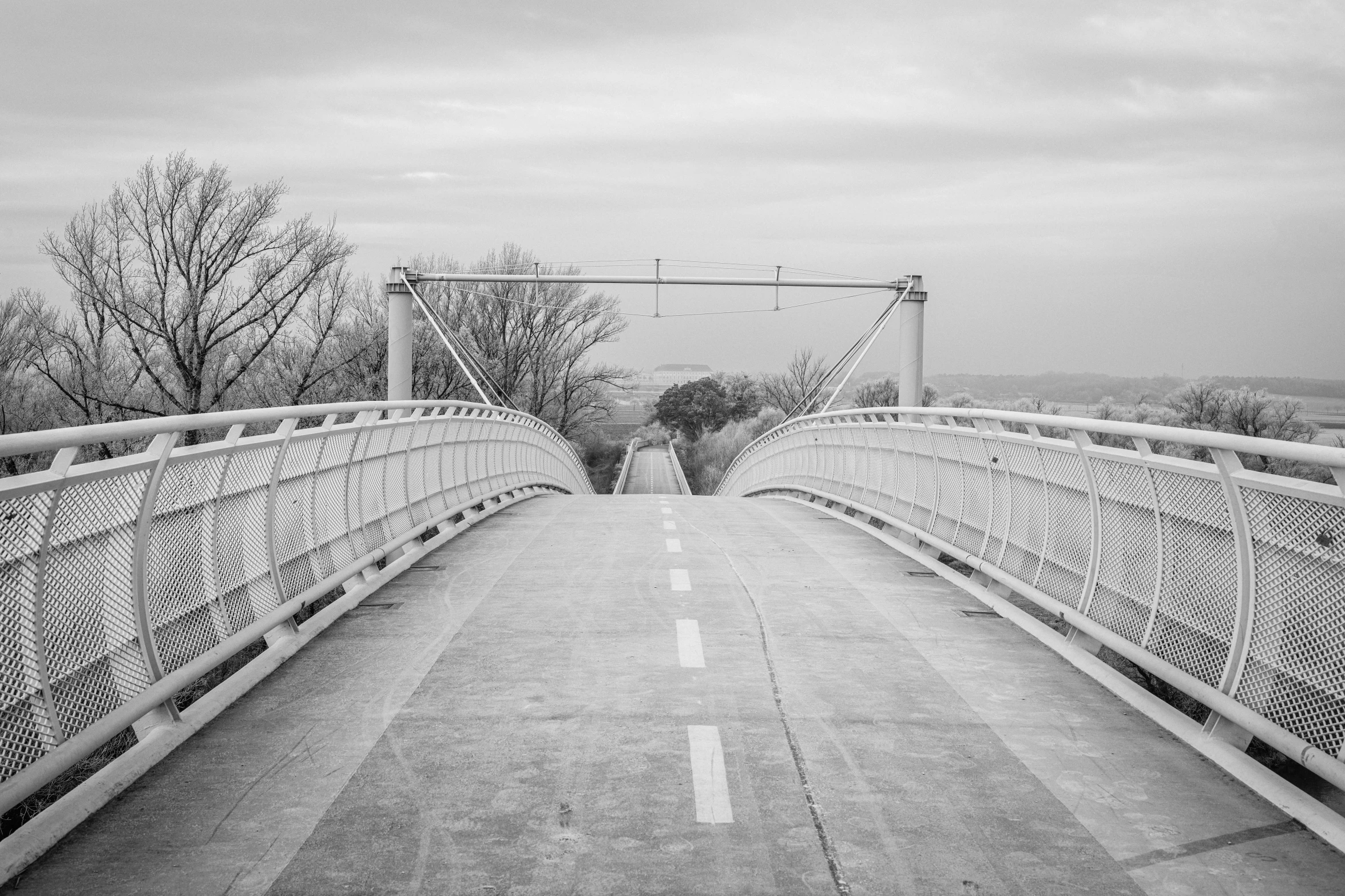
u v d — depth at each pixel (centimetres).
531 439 2789
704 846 432
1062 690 678
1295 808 467
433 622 866
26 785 423
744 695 656
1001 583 982
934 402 6969
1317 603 475
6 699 424
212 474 639
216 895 389
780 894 390
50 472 459
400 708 623
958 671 722
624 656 753
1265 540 517
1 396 3591
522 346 6819
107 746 637
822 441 2234
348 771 518
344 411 915
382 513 1121
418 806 473
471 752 545
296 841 436
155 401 3991
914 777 515
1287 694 498
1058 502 822
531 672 706
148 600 553
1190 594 601
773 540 1446
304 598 799
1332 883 404
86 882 399
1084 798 490
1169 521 625
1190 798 491
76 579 479
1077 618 752
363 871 407
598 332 6988
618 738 571
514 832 445
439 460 1494
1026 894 393
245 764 528
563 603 954
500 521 1698
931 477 1252
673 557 1251
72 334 3609
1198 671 587
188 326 3847
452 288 6253
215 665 619
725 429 11131
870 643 805
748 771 521
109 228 3619
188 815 464
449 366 5741
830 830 450
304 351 4534
